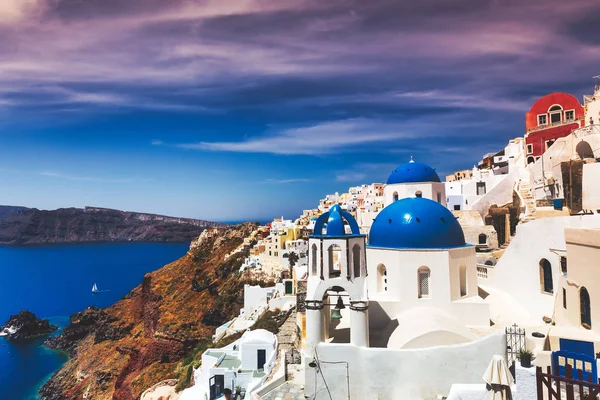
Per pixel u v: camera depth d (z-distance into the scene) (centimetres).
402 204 2970
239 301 8562
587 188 2845
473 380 2216
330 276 2486
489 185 6166
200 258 12794
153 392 5256
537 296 2933
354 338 2366
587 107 5103
